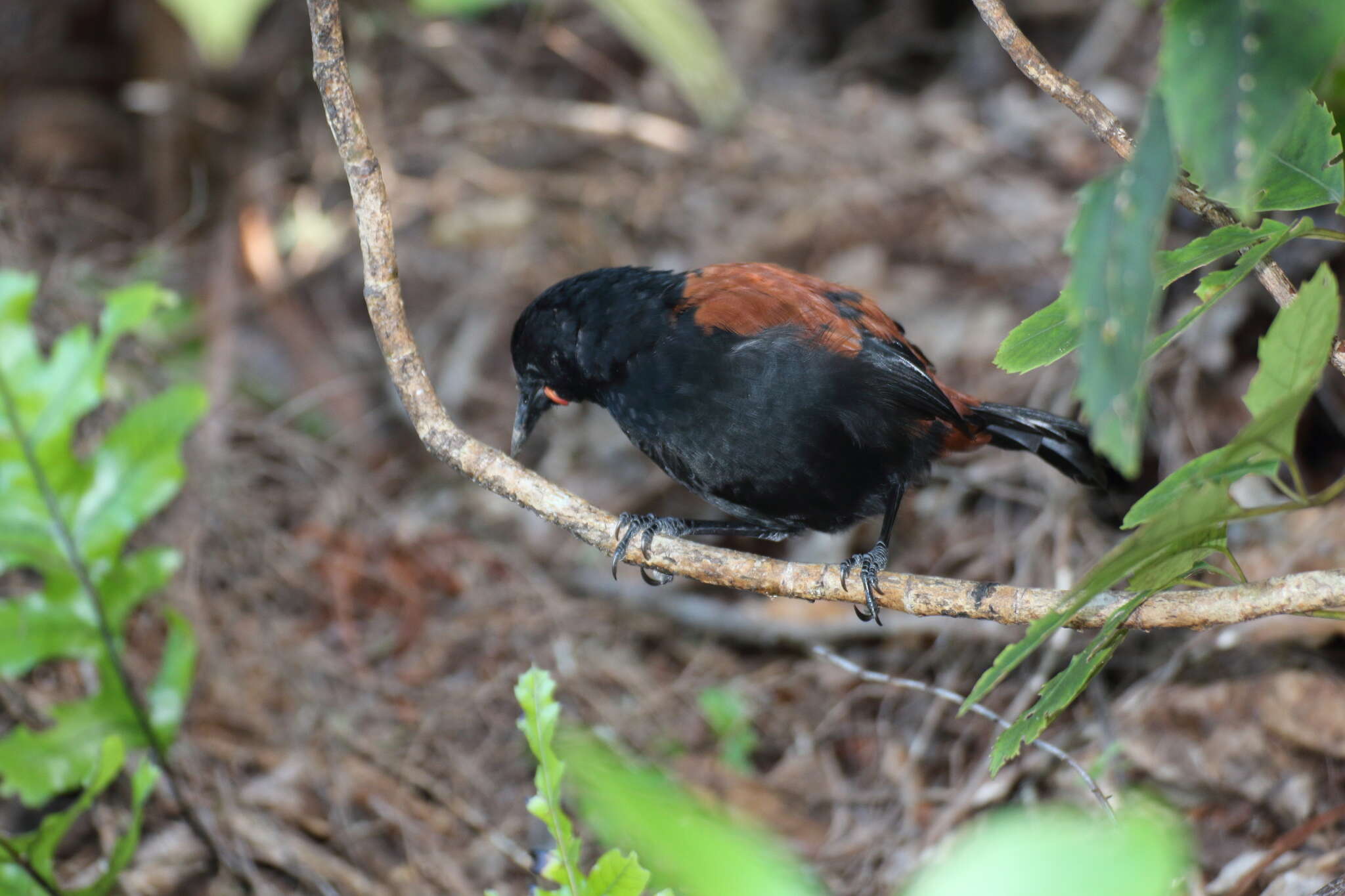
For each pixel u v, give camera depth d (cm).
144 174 1875
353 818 984
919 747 938
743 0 1948
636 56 1883
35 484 773
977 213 1506
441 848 952
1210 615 488
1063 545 1030
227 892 877
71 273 1241
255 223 1617
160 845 902
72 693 1016
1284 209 454
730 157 1642
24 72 2019
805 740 1044
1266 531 1033
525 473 646
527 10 1861
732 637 1162
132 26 1967
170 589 1112
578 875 471
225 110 1786
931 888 169
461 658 1153
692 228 1616
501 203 1669
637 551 658
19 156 1914
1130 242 311
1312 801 796
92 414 1155
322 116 1742
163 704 803
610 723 1077
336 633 1169
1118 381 309
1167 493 394
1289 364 375
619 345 775
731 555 651
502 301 1605
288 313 1590
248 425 1273
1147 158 313
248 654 1106
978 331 1385
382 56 1850
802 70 1900
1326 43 282
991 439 905
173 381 1293
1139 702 897
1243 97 286
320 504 1282
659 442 791
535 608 1184
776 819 971
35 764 762
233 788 962
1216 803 827
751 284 778
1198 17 293
